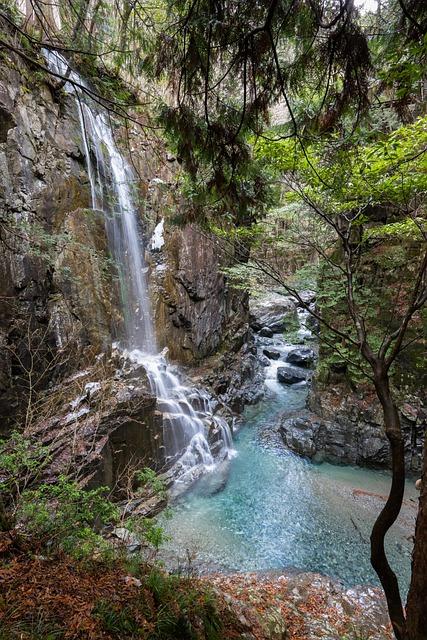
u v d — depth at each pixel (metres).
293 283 8.19
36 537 3.42
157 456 8.30
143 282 10.86
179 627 2.67
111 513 4.75
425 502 2.15
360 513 7.74
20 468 5.10
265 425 11.83
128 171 10.55
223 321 14.39
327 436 10.22
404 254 8.76
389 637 4.55
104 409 7.20
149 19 3.21
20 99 7.36
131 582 2.98
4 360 6.55
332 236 7.89
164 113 2.81
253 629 3.60
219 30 2.08
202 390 11.38
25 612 2.32
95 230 9.01
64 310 7.96
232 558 6.36
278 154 3.59
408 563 6.18
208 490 8.34
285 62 2.37
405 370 9.35
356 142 3.02
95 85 4.09
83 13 4.00
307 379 15.18
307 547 6.73
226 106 2.63
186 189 4.24
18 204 7.04
